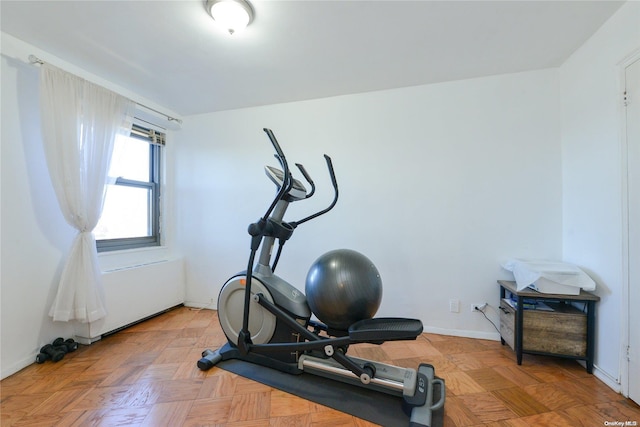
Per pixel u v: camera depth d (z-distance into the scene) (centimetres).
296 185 189
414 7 158
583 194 196
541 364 194
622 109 162
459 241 243
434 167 248
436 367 191
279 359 184
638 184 153
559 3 156
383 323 151
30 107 197
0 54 180
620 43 163
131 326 261
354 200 267
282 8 158
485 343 228
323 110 277
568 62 211
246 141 303
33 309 197
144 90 262
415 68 224
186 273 324
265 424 137
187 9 160
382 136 261
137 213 296
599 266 180
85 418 140
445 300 246
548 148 223
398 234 256
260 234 180
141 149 301
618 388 162
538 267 193
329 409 148
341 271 159
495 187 235
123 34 182
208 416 142
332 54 205
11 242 186
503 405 151
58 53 203
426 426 126
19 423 136
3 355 179
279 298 183
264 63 217
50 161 196
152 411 146
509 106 231
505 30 178
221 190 312
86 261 213
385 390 156
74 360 198
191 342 228
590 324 181
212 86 255
